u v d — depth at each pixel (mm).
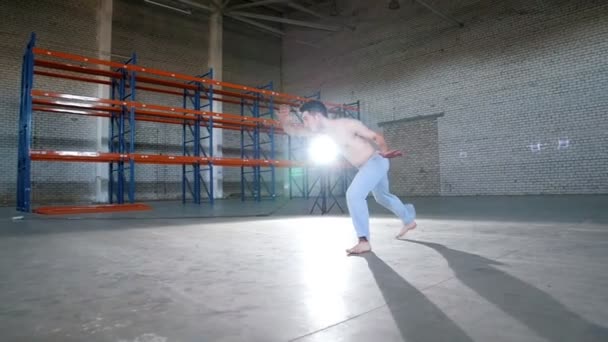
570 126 10305
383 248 2895
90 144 12922
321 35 17234
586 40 10148
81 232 4312
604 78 9812
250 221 5660
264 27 16984
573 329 1200
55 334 1228
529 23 11195
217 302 1570
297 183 17469
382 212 7047
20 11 12039
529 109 11078
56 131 12312
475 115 12219
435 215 5867
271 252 2830
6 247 3199
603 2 9914
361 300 1562
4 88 11633
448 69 12977
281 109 3354
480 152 12039
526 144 11086
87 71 10344
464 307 1440
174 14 15562
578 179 10102
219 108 16328
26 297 1670
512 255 2484
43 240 3637
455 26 12852
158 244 3312
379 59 15039
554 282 1781
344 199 13219
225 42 17203
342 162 8062
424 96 13570
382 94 14875
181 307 1508
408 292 1665
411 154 13836
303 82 17922
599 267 2092
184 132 13289
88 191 12789
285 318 1362
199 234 4031
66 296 1685
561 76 10531
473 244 2982
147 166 14305
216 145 15781
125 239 3672
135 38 14492
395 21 14562
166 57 15227
